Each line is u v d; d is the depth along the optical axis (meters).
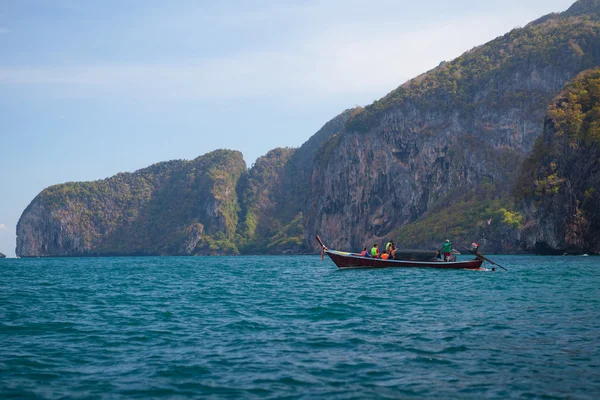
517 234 157.25
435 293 30.66
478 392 12.17
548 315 21.70
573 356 14.97
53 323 22.23
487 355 15.24
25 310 26.70
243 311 24.89
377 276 43.44
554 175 118.94
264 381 13.20
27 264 138.62
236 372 14.02
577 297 27.72
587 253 114.50
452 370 13.85
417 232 196.50
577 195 115.75
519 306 24.50
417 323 20.48
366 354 15.64
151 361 15.31
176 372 14.12
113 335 19.33
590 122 117.12
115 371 14.34
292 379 13.33
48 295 35.34
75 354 16.34
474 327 19.34
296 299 29.30
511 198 186.50
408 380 13.09
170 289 38.88
